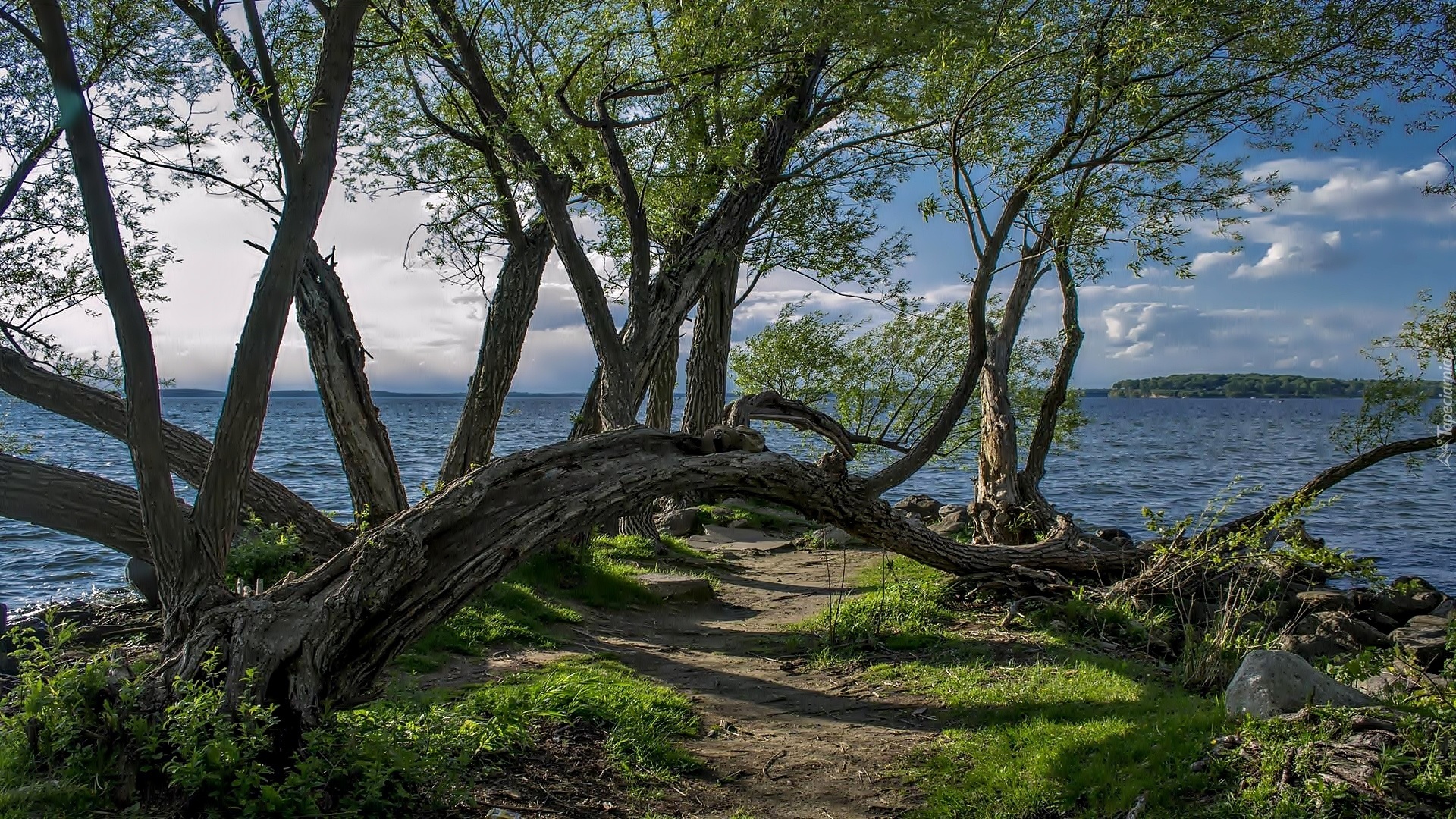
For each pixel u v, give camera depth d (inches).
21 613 425.1
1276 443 2928.2
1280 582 436.1
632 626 401.4
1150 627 390.9
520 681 279.7
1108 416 6382.9
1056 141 390.6
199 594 212.4
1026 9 405.7
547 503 258.7
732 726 270.1
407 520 232.4
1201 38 383.2
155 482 208.7
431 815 184.7
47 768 175.0
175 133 369.7
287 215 217.6
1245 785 192.2
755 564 620.1
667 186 493.7
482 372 519.2
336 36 221.5
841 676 330.6
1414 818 172.1
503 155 481.1
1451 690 205.0
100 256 199.9
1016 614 412.8
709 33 450.3
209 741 171.0
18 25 191.6
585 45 475.2
